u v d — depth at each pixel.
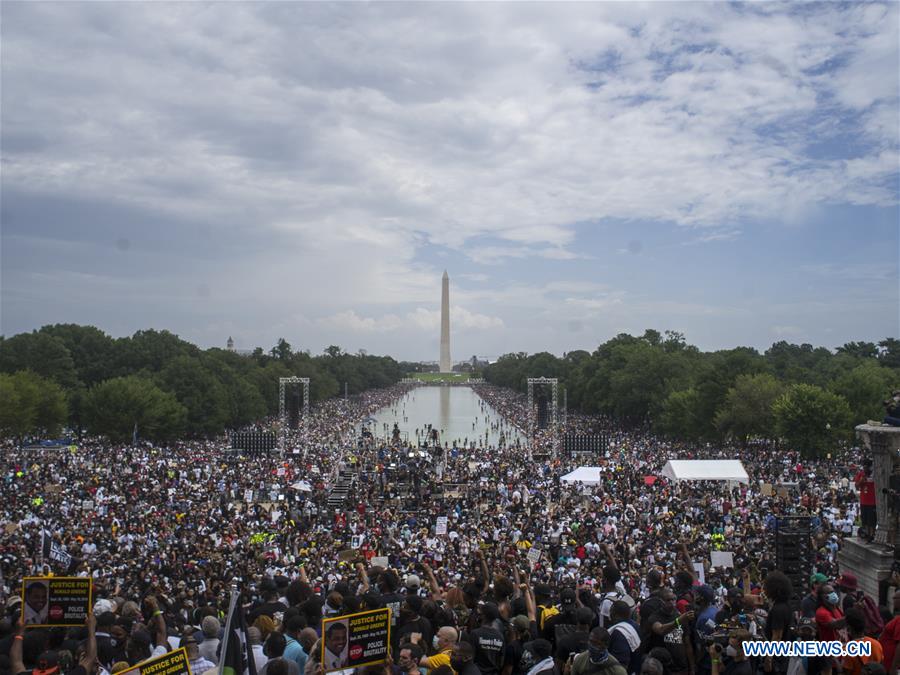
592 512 59.28
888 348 187.75
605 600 18.39
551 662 14.18
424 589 31.47
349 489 81.88
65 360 148.75
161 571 39.62
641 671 13.57
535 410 195.38
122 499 66.81
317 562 42.25
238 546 48.94
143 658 15.56
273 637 15.23
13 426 111.19
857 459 90.50
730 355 128.12
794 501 61.91
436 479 85.75
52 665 13.49
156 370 168.12
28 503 62.56
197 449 117.19
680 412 129.38
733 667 14.70
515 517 60.66
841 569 24.20
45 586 15.71
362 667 13.45
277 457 104.12
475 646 14.80
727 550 43.28
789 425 97.19
